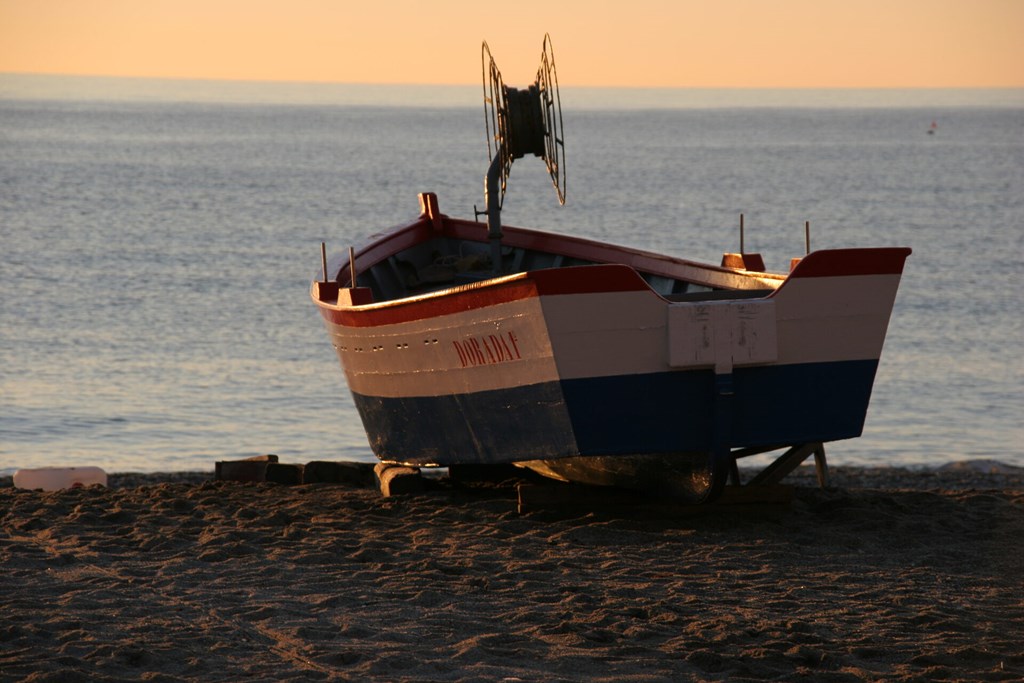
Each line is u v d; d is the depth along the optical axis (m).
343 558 13.76
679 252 81.38
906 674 9.83
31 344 44.88
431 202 23.72
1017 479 25.19
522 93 18.58
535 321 14.33
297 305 55.72
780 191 137.12
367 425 19.47
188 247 79.75
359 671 9.79
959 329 50.25
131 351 43.97
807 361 15.07
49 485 20.70
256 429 32.41
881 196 130.38
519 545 14.52
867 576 13.20
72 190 127.81
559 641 10.69
